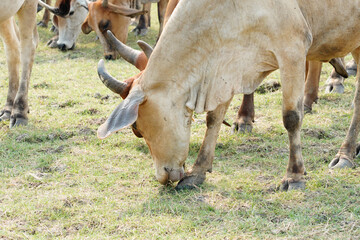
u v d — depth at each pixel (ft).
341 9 19.12
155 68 17.30
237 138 23.77
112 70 35.40
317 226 15.79
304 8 18.40
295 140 18.29
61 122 26.25
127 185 19.48
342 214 16.47
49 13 47.98
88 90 31.32
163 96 17.37
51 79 33.53
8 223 16.63
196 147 22.98
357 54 21.71
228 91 17.70
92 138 24.13
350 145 20.63
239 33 17.21
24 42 26.66
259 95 29.96
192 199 17.94
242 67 17.65
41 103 29.27
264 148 22.59
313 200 17.47
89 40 44.70
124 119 16.38
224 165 20.99
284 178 18.60
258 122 25.81
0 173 20.61
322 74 33.45
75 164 21.31
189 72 17.34
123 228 16.21
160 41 17.40
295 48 17.38
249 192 18.38
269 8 17.08
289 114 17.94
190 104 17.47
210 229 15.90
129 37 44.73
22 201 18.02
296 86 17.66
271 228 15.79
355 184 18.58
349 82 31.35
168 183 19.03
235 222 16.21
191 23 17.08
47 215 17.15
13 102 27.50
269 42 17.37
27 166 21.30
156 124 17.54
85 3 40.19
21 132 24.89
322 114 26.45
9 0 23.48
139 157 22.12
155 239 15.46
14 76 27.53
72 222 16.63
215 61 17.38
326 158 21.16
